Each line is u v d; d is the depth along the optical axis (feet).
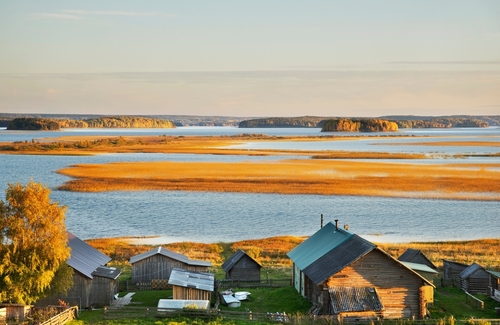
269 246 240.12
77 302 145.79
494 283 160.97
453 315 141.79
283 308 149.59
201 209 321.52
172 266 180.45
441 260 210.38
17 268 125.80
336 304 131.64
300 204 337.52
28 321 127.13
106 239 251.39
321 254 153.69
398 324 129.70
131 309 139.33
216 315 134.41
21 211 128.36
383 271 136.15
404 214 309.42
